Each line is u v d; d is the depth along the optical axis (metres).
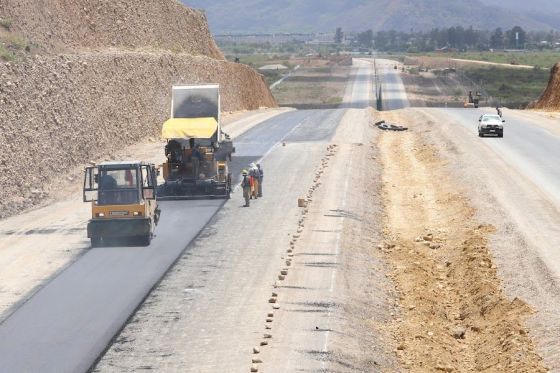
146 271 43.50
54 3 101.06
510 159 81.31
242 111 155.00
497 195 62.34
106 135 87.12
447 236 54.81
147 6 139.00
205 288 40.22
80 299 38.88
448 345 35.59
